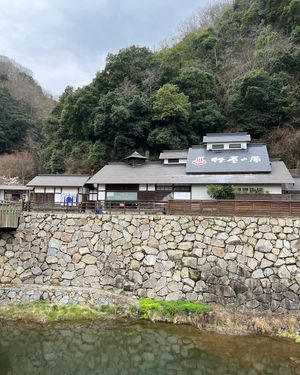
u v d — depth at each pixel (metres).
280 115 35.44
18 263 16.86
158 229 16.20
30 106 61.78
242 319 13.67
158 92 34.88
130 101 35.44
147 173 23.72
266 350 11.73
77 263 16.52
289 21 44.44
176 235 15.92
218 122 36.31
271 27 46.56
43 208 19.72
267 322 13.37
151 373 10.63
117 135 34.16
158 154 34.53
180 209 17.00
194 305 14.43
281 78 36.72
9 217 16.77
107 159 34.78
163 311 14.30
